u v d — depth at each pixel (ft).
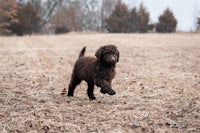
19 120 25.21
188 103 30.32
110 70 30.25
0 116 26.18
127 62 64.85
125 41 112.98
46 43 114.83
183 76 46.93
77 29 239.50
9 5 175.01
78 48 90.58
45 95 34.14
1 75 46.34
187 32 176.86
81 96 34.91
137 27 192.13
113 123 25.23
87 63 31.58
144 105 30.19
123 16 188.24
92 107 29.43
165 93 35.22
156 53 78.64
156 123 25.23
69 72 51.01
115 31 187.52
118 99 33.06
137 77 46.68
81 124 24.95
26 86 38.86
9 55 73.20
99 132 23.38
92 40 119.55
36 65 58.29
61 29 188.96
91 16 267.80
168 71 52.95
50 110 27.99
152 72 51.83
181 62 63.98
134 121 25.46
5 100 30.78
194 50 82.48
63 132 23.35
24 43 115.65
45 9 244.63
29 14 176.14
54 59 67.62
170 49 85.76
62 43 112.98
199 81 42.68
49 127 23.98
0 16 170.40
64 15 229.66
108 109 28.84
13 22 168.66
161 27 185.57
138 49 87.04
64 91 36.45
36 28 181.27
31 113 26.96
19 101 30.94
